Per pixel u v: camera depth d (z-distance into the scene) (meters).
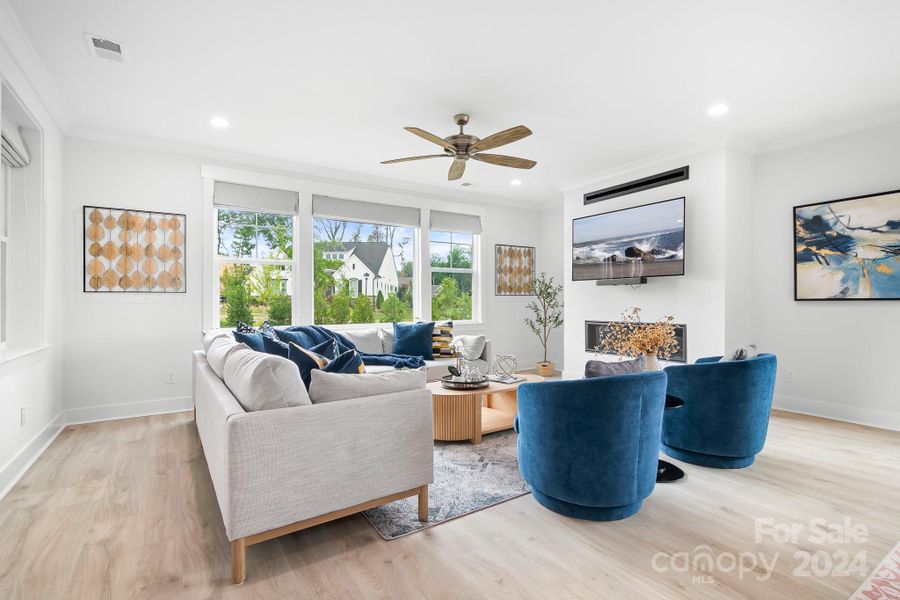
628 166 4.80
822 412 3.88
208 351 3.04
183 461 2.87
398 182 5.43
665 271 4.39
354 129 3.79
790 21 2.33
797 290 4.01
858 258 3.66
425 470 2.09
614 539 1.92
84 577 1.66
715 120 3.64
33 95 2.88
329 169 4.91
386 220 5.38
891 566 1.72
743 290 4.21
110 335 3.84
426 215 5.71
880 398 3.57
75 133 3.68
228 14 2.26
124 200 3.90
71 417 3.69
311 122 3.64
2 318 2.96
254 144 4.14
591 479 2.02
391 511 2.19
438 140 3.17
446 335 5.04
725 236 4.04
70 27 2.36
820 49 2.59
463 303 6.15
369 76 2.91
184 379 4.15
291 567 1.73
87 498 2.33
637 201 4.79
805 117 3.59
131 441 3.25
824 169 3.87
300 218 4.78
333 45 2.55
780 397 4.14
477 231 6.15
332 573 1.69
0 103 2.38
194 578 1.66
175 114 3.48
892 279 3.49
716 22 2.34
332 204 4.99
